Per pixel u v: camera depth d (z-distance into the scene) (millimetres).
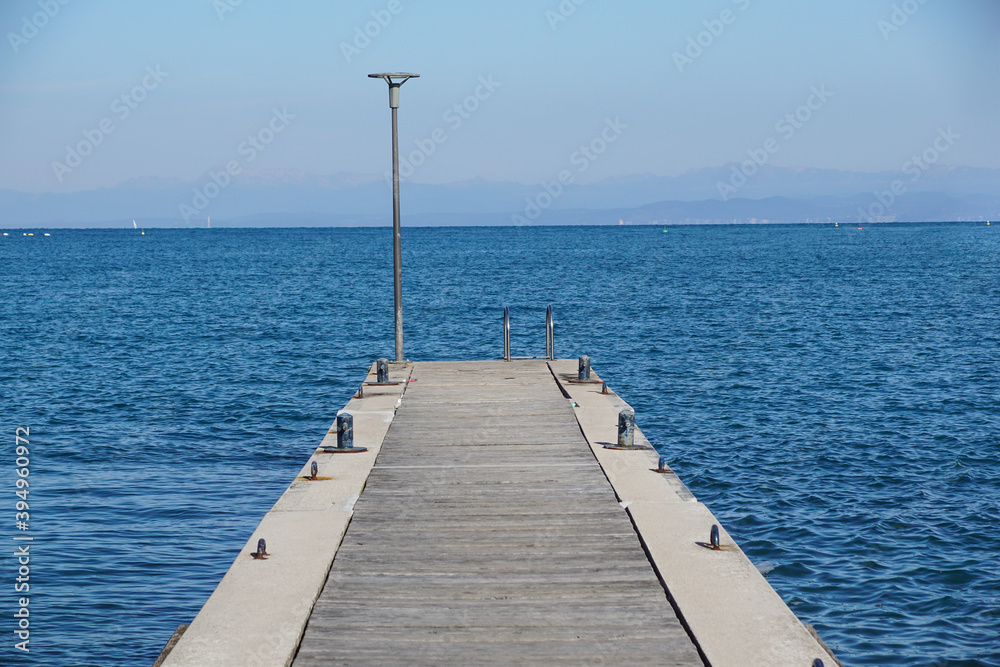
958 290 54469
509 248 139625
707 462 15297
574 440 10141
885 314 40844
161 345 31734
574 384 13648
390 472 8797
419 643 5047
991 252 112062
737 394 21672
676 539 6566
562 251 125500
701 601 5441
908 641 8664
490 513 7445
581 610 5480
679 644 5008
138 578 10219
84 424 18766
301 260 103188
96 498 13328
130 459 15836
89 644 8609
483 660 4844
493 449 9750
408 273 75750
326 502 7605
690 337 33094
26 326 37688
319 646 5004
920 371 24828
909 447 16156
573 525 7117
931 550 10992
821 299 48688
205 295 54062
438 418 11398
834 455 15648
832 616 9242
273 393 22531
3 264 95750
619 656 4879
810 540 11406
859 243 151500
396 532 6961
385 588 5836
